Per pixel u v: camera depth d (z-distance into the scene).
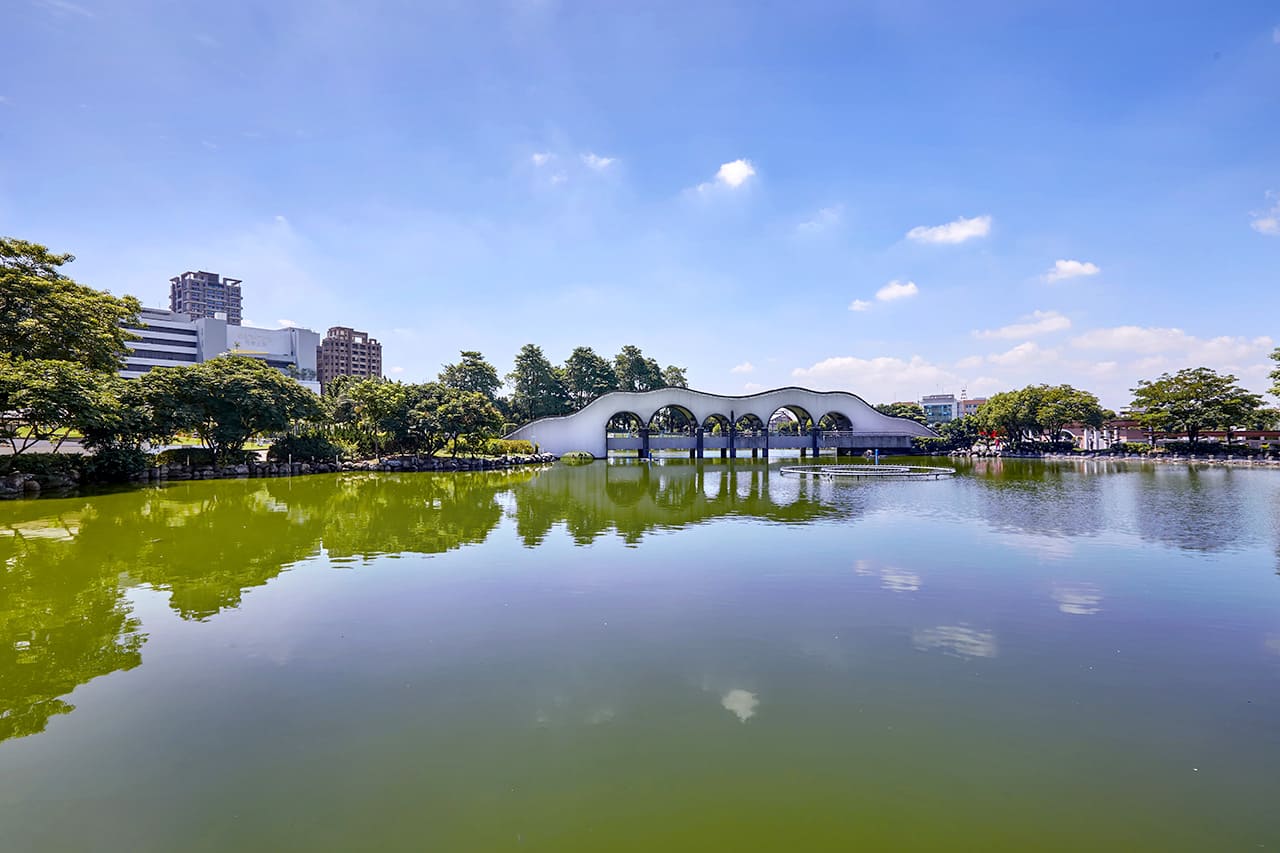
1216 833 4.78
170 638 9.06
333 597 11.21
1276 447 58.53
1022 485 34.22
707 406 68.88
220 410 37.50
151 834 4.72
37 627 9.55
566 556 14.84
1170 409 62.34
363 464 45.16
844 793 5.27
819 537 17.52
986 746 6.05
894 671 7.88
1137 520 20.81
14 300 30.02
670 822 4.86
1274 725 6.52
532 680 7.56
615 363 92.31
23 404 25.14
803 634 9.26
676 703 6.94
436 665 8.02
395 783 5.39
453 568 13.54
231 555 14.88
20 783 5.41
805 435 72.62
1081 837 4.73
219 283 172.50
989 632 9.39
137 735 6.22
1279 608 10.66
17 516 21.17
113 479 32.50
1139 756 5.90
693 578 12.66
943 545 16.27
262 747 5.98
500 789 5.29
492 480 38.06
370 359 149.25
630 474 43.62
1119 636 9.23
